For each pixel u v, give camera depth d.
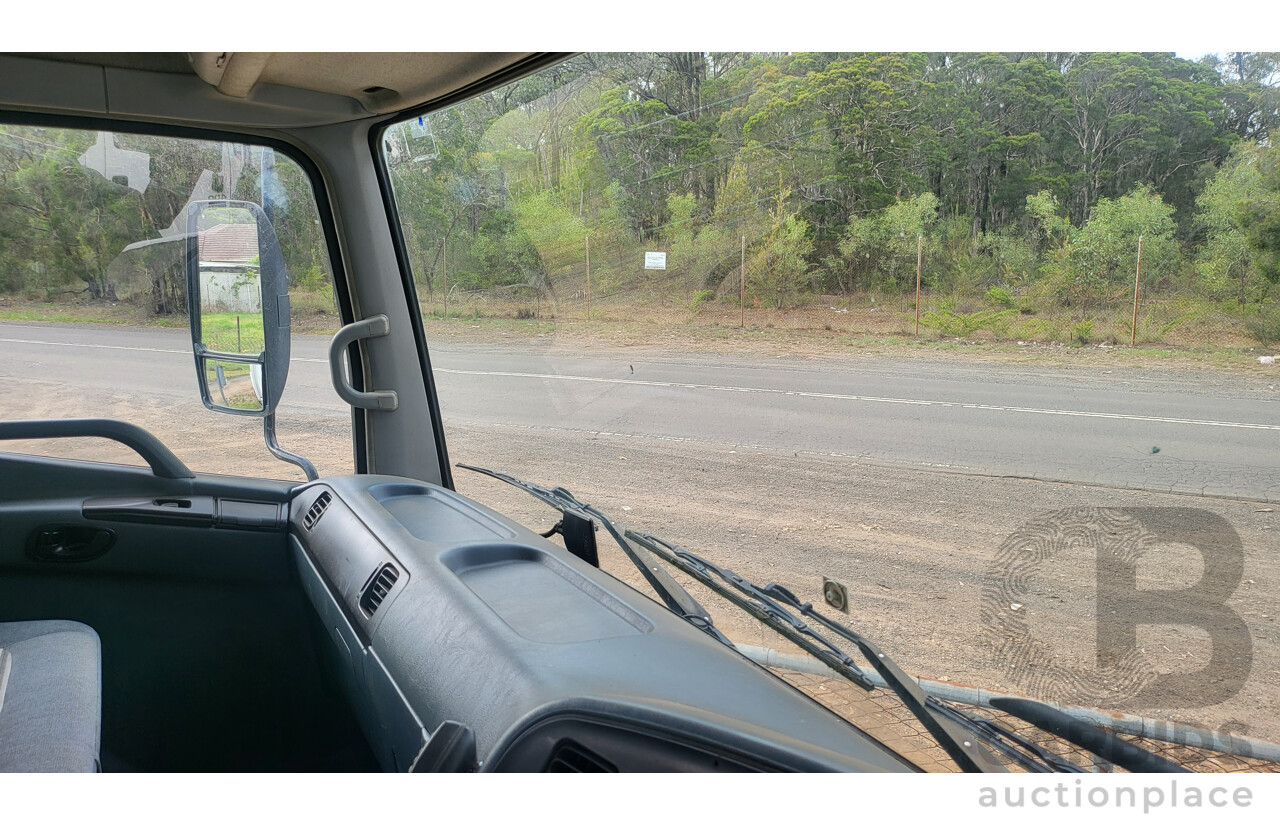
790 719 1.24
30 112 2.09
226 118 2.23
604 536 1.98
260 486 2.43
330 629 2.01
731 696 1.27
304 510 2.32
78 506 2.30
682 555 1.66
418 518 2.06
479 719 1.32
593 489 2.04
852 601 1.42
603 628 1.48
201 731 2.37
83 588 2.33
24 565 2.30
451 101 2.29
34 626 2.17
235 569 2.35
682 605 1.61
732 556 1.62
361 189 2.50
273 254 2.47
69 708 1.76
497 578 1.72
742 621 1.61
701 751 1.14
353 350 2.64
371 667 1.69
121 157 2.24
